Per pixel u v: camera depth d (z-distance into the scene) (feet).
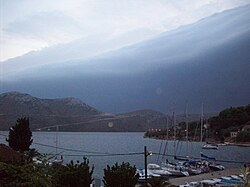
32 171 42.19
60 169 59.52
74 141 591.37
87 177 61.72
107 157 337.52
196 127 465.88
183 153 415.64
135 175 71.87
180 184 162.61
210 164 244.01
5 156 52.08
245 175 25.55
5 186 39.83
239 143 517.55
